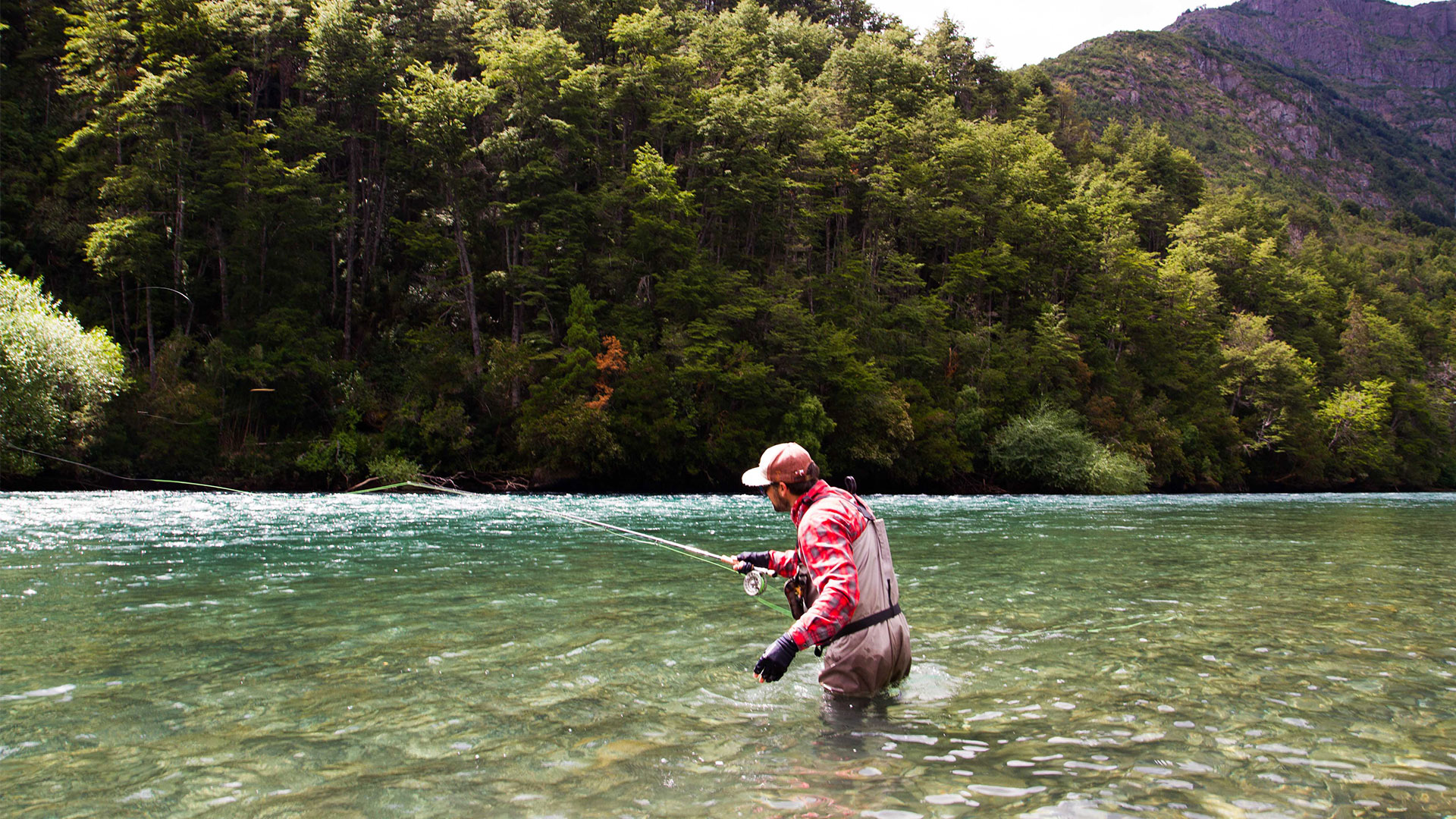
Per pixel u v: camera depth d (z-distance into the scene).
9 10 41.22
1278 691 3.64
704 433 35.62
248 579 7.16
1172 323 58.94
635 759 2.67
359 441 31.41
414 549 9.80
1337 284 96.62
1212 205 93.25
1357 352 69.44
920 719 3.17
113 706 3.29
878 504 25.39
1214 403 55.91
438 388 33.75
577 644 4.57
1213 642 4.77
